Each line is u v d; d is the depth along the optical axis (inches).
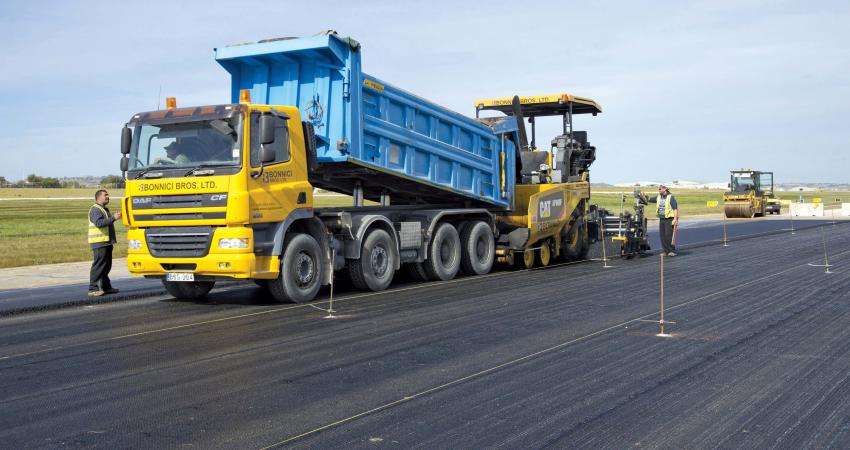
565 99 627.2
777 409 207.2
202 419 202.1
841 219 1635.1
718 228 1264.8
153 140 406.3
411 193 552.7
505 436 185.5
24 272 628.1
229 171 381.7
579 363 262.8
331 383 237.8
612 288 472.4
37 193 4840.1
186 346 299.3
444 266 527.5
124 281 559.8
